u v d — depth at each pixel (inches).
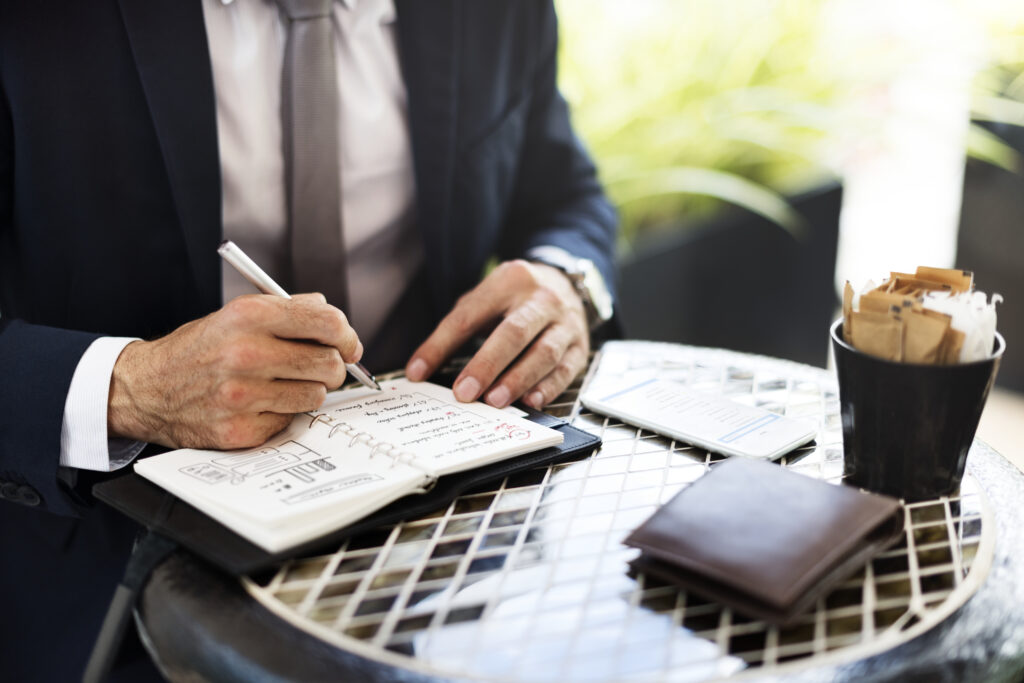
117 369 25.5
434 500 21.0
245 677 15.9
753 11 75.0
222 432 23.1
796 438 24.1
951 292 21.5
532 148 45.9
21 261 33.8
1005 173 79.7
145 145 32.4
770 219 76.5
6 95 31.2
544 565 18.6
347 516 19.5
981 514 20.4
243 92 34.5
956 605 16.9
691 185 73.7
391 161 39.2
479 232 42.3
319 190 36.2
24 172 31.5
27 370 25.8
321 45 34.7
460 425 24.9
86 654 31.0
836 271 84.1
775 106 75.7
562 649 15.8
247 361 22.8
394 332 42.8
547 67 45.1
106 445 25.4
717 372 31.4
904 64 78.3
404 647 16.0
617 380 30.9
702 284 76.2
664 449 24.5
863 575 18.1
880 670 15.1
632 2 73.0
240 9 34.0
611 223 44.5
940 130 83.1
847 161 87.8
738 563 16.8
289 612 17.2
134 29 30.8
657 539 18.0
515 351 28.2
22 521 33.7
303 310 24.2
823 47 78.2
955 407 20.1
